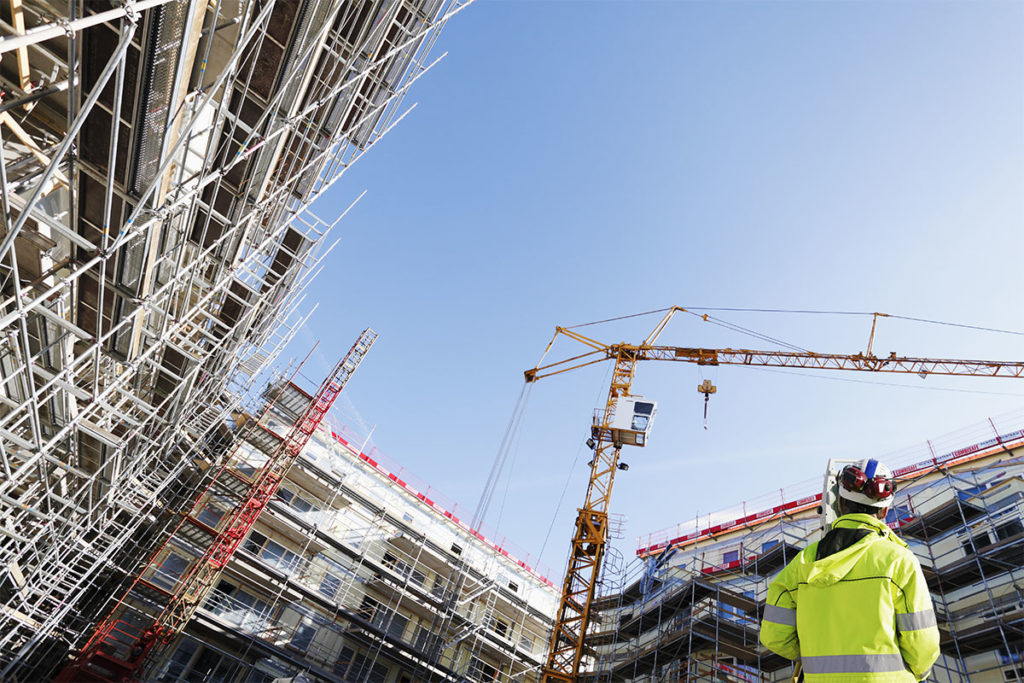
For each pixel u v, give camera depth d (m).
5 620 20.48
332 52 13.95
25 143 8.70
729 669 25.03
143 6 5.67
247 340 23.11
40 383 13.09
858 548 2.81
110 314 12.92
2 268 10.41
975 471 25.47
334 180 16.16
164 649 27.34
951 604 22.48
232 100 13.70
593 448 39.31
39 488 16.86
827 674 2.61
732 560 34.41
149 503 25.33
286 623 31.44
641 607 31.83
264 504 32.28
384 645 32.75
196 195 12.05
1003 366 40.34
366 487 38.97
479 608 39.06
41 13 7.65
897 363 43.28
